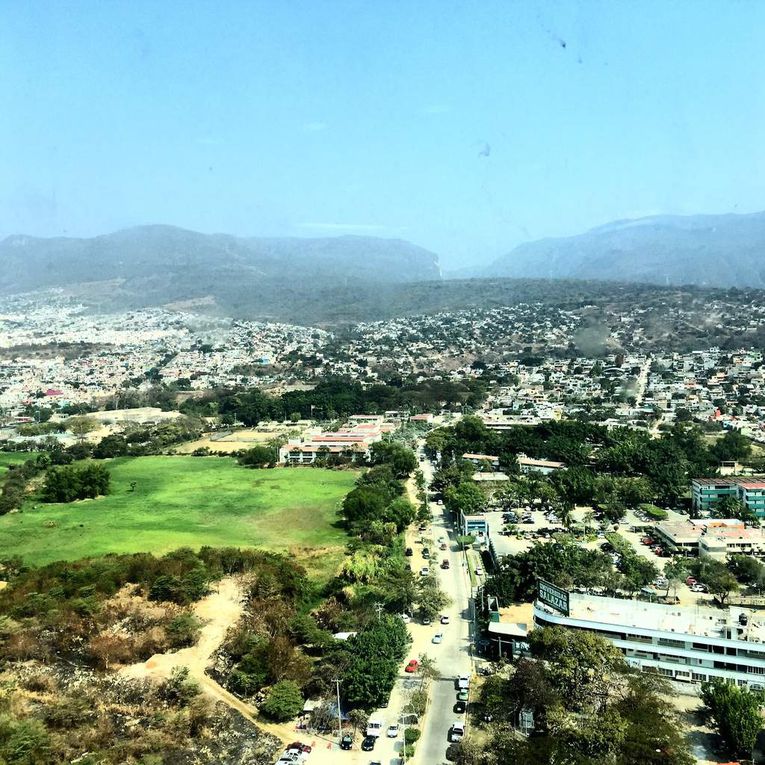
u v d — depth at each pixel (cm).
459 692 13862
